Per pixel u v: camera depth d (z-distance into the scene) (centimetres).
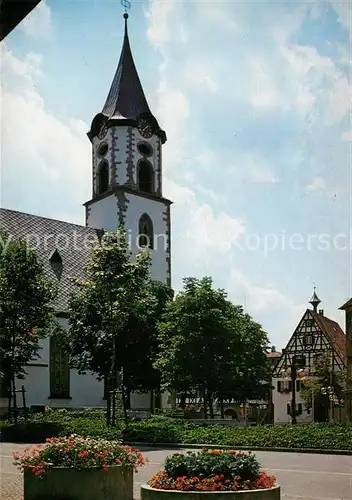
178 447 2780
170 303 4641
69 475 1279
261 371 5353
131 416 4434
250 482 1129
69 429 3234
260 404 7200
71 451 1305
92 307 3819
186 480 1128
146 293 3778
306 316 7312
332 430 2780
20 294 3722
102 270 3366
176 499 1101
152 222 6369
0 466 2056
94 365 4341
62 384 5138
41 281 3853
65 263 5734
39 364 5003
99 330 3969
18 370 3872
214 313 4297
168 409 5347
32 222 5781
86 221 6462
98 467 1289
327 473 1884
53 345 5116
